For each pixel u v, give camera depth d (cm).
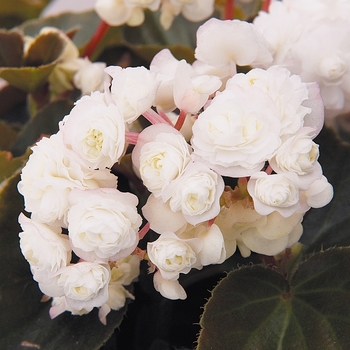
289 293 27
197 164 23
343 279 27
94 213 23
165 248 24
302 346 26
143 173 24
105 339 28
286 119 24
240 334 26
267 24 32
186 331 30
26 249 25
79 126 24
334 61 30
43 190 24
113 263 25
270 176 23
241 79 25
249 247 26
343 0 32
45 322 29
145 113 25
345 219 31
